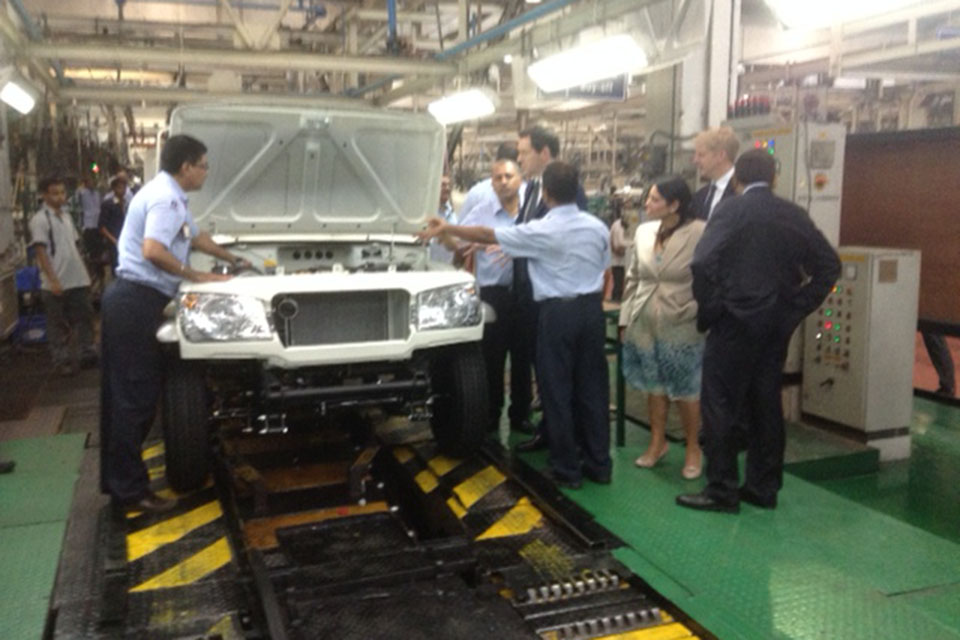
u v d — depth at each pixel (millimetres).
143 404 4312
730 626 3340
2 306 9352
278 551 4043
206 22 10672
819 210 6066
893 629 3330
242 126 4984
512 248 4660
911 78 13508
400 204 5684
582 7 6816
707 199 5227
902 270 5902
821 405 6293
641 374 5168
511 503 4582
